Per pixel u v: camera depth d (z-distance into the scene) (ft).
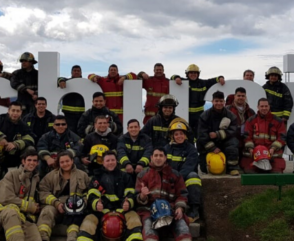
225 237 11.41
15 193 11.32
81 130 14.87
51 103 17.48
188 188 12.04
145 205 11.45
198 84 17.89
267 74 17.62
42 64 17.46
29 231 10.78
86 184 11.91
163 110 13.89
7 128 13.74
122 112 17.60
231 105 15.84
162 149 11.32
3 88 17.79
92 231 10.74
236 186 13.38
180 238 10.37
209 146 14.57
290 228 10.82
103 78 17.58
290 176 11.80
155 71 17.76
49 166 13.21
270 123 14.73
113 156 11.51
